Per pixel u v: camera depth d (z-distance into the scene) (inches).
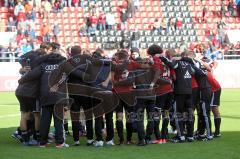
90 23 1615.4
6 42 1471.5
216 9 1758.1
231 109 864.3
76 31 1625.2
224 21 1739.7
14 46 1409.9
